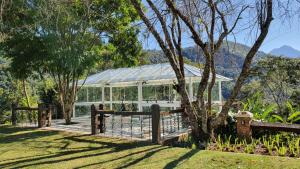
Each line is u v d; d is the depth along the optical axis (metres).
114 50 16.55
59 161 7.31
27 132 12.43
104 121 11.38
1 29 12.98
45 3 10.27
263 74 21.11
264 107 12.48
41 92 22.67
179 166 6.32
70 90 16.70
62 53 12.54
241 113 8.85
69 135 11.10
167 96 17.22
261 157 6.59
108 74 20.39
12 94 21.81
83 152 8.20
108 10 14.70
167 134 10.09
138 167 6.43
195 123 8.99
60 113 21.67
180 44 9.33
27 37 13.39
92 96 20.95
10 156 8.10
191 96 14.87
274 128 8.28
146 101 17.59
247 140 8.68
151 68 18.38
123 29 15.55
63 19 11.89
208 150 7.58
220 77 16.59
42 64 14.14
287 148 7.80
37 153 8.34
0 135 11.85
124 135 10.66
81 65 13.81
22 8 12.79
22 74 14.43
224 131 9.77
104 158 7.38
